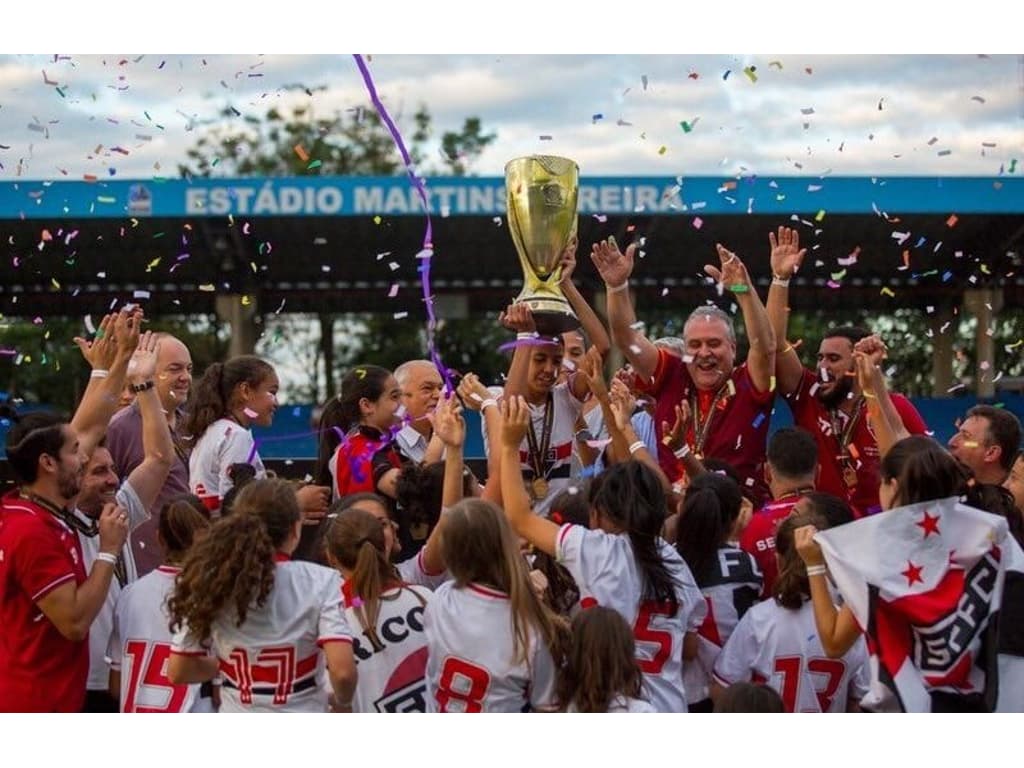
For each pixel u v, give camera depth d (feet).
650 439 22.98
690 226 53.83
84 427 17.44
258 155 90.89
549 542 15.84
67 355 67.26
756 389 20.29
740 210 49.88
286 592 14.67
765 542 18.24
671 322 61.36
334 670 14.46
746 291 19.71
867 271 60.23
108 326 17.75
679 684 15.99
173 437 22.33
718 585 17.20
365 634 15.75
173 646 14.74
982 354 56.95
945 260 57.67
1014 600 14.64
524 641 14.87
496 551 15.10
